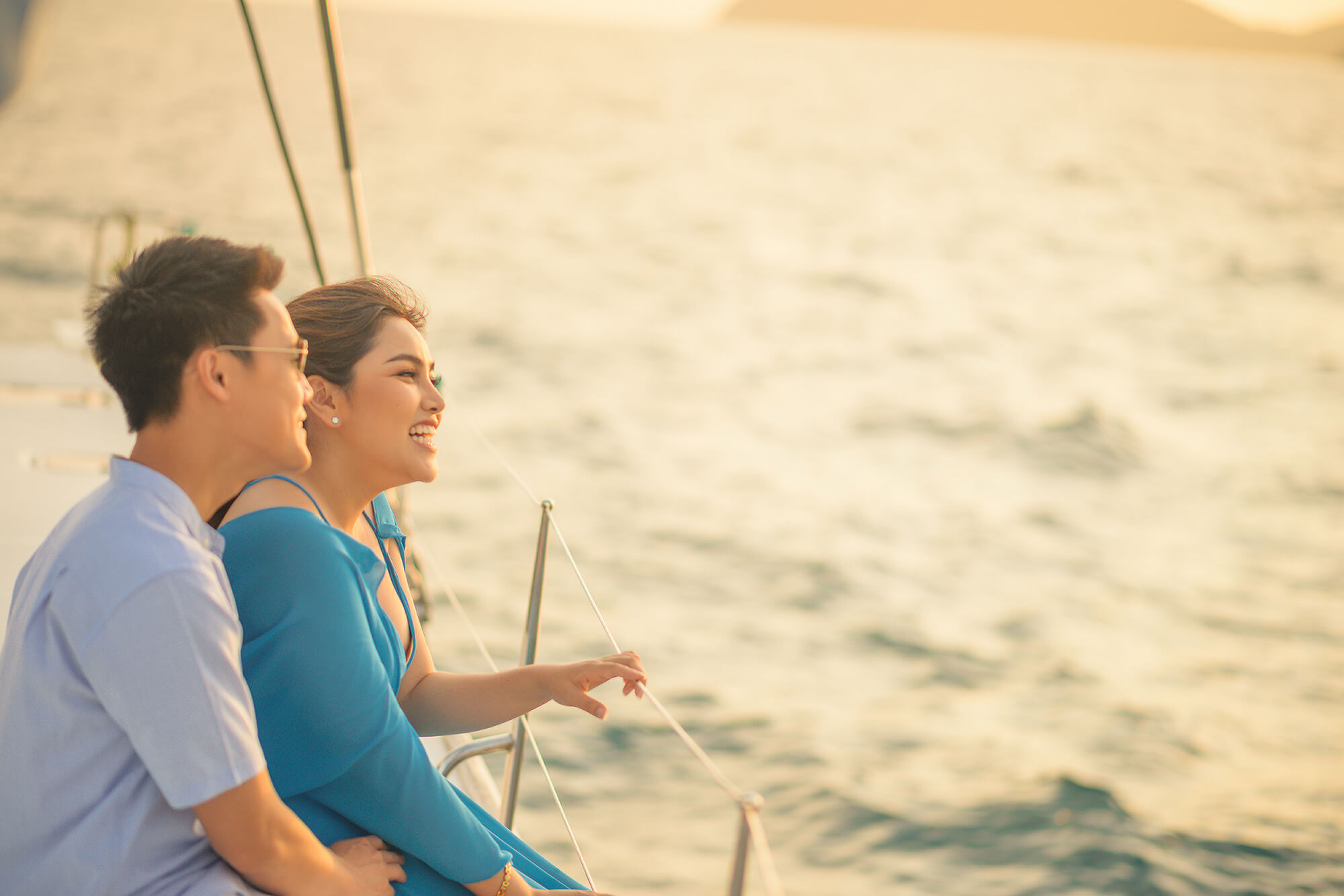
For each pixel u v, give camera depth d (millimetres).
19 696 1242
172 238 1309
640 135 71938
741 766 8023
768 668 9711
